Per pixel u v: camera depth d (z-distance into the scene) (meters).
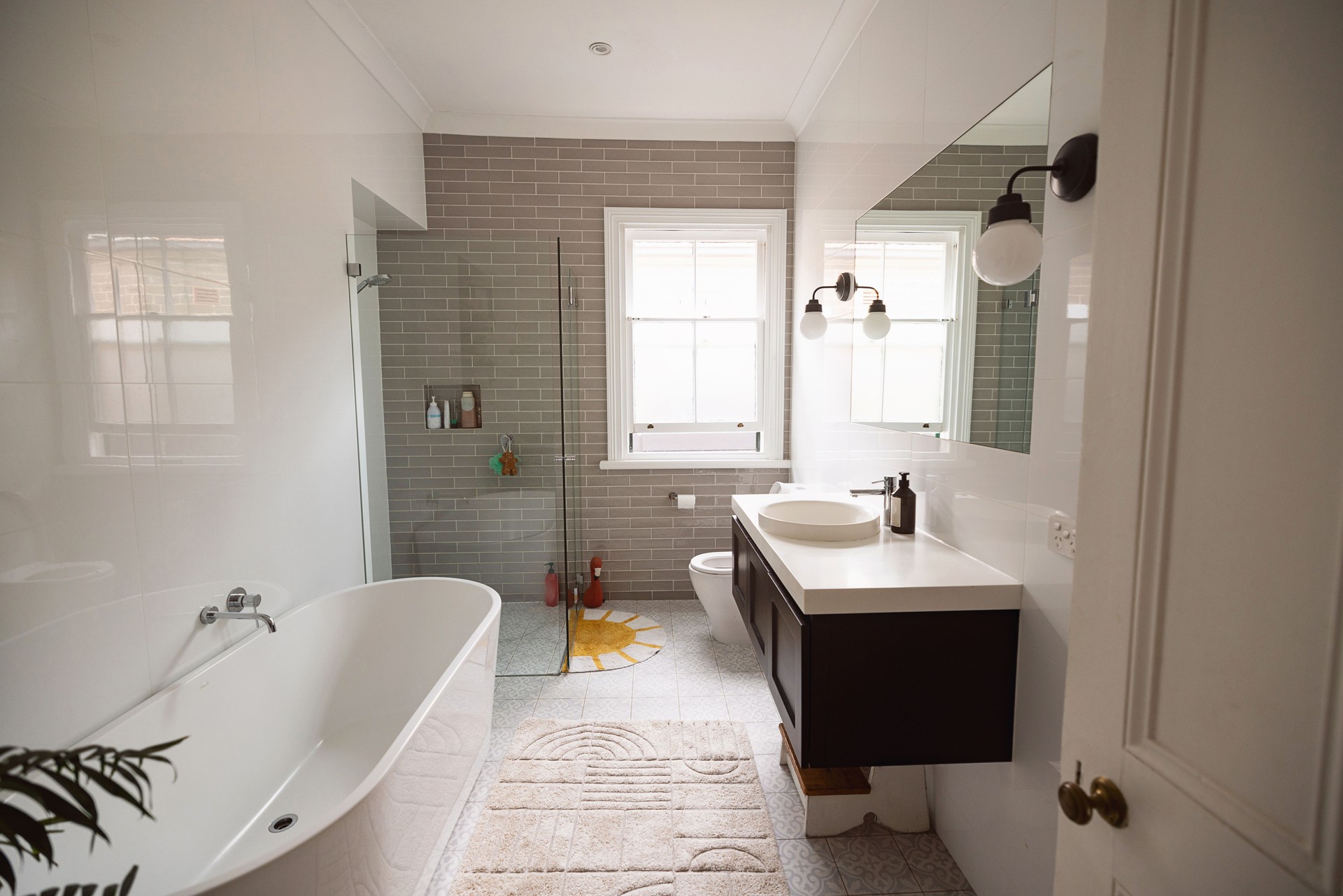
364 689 2.42
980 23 1.57
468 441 3.04
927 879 1.68
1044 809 1.34
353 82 2.63
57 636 1.33
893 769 1.85
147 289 1.58
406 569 3.09
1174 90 0.60
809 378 3.28
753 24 2.54
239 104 1.92
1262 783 0.52
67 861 1.27
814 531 1.87
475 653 2.02
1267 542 0.52
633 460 3.68
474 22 2.53
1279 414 0.51
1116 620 0.69
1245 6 0.53
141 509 1.56
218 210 1.84
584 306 3.59
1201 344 0.58
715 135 3.50
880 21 2.24
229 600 1.87
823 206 2.97
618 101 3.24
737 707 2.59
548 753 2.24
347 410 2.64
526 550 3.06
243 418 1.96
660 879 1.66
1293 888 0.49
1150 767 0.64
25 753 0.61
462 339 2.99
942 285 1.78
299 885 1.12
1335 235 0.47
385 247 2.93
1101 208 0.71
